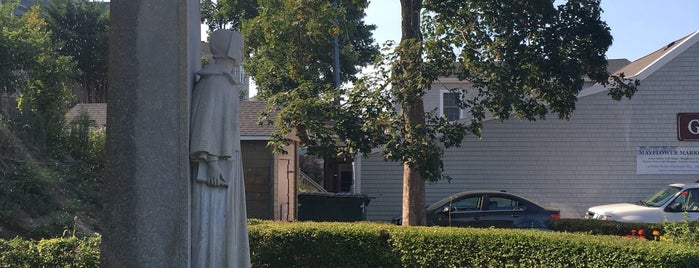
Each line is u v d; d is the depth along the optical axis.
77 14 29.36
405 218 11.68
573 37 10.95
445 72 10.55
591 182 18.91
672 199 14.38
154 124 3.69
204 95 3.89
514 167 19.02
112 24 3.74
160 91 3.70
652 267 7.25
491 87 10.66
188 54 3.79
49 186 10.31
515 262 8.08
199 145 3.80
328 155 10.67
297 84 13.72
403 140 10.34
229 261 3.95
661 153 18.88
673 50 18.92
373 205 19.00
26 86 13.30
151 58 3.70
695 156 18.81
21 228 8.73
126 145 3.68
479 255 8.23
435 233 8.38
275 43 12.36
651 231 12.34
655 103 18.98
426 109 23.27
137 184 3.66
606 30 10.96
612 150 18.97
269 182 15.94
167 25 3.72
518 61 10.64
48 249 6.19
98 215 10.73
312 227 8.59
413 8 11.54
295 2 12.01
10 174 10.08
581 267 7.70
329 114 10.50
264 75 13.95
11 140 11.58
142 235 3.64
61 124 13.73
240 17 20.69
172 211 3.67
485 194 15.09
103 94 30.53
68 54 28.47
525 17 10.65
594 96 19.06
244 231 4.21
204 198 3.87
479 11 10.91
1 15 13.52
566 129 19.03
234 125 4.02
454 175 19.11
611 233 12.84
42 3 29.73
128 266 3.62
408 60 10.12
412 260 8.42
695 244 8.03
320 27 12.08
